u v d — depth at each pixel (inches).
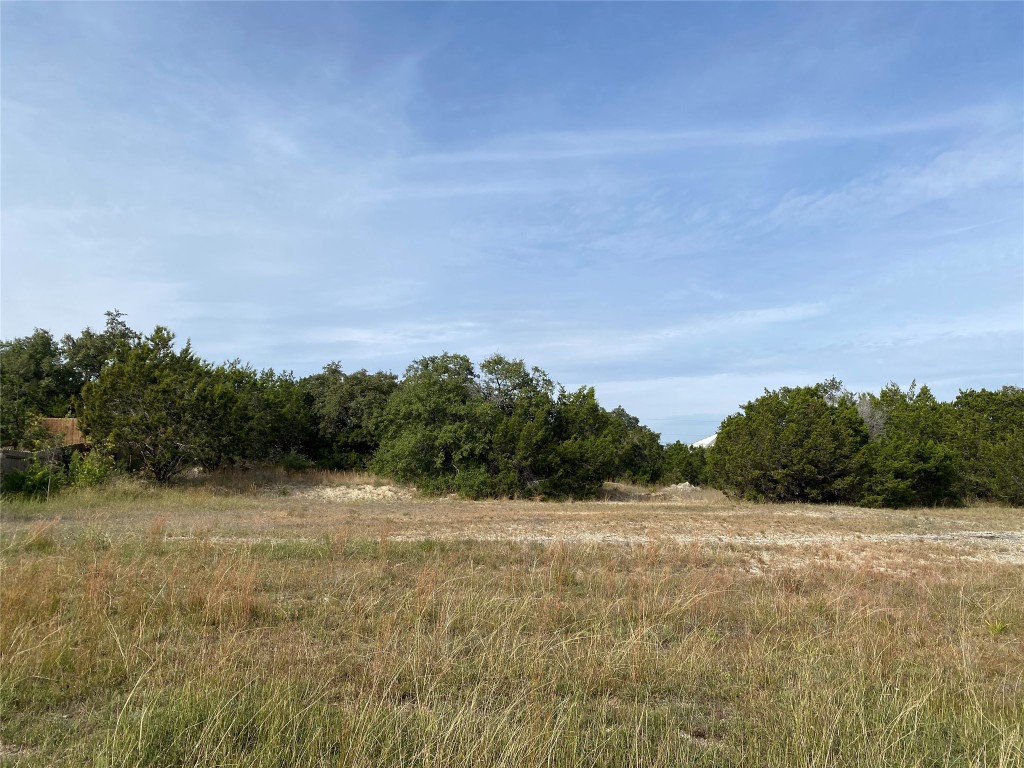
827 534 721.0
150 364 1106.7
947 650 284.7
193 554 449.4
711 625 322.0
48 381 1493.6
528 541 583.2
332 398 1626.5
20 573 337.7
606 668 243.4
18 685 214.4
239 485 1158.3
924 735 194.1
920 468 1211.2
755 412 1315.2
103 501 848.3
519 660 246.8
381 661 236.8
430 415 1275.8
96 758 161.9
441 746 174.7
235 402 1176.2
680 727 205.5
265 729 183.5
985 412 1676.9
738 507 1083.9
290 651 252.4
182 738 176.6
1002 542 692.7
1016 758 176.6
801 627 318.0
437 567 413.1
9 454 905.5
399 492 1244.5
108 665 233.5
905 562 533.3
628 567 476.4
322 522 703.1
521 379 1440.7
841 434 1204.5
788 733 193.9
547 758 171.6
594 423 1459.2
